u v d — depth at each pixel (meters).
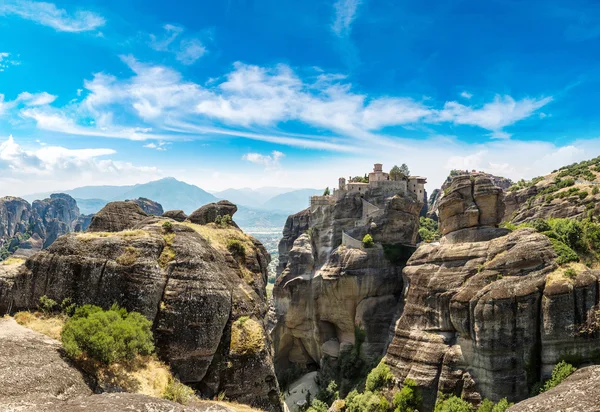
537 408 33.75
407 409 64.94
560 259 60.59
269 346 42.31
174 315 36.16
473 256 69.19
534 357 57.84
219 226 55.59
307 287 111.00
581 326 55.25
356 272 98.75
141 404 24.48
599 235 72.00
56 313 34.97
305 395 99.31
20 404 22.72
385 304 96.38
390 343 79.00
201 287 37.53
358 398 71.75
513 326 58.75
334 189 121.69
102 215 50.44
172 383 32.62
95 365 29.62
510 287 60.00
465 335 63.56
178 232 41.84
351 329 100.88
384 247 100.94
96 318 31.14
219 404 33.50
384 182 112.88
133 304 35.44
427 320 70.44
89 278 35.91
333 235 113.12
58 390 25.39
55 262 36.38
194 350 35.81
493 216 75.31
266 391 38.00
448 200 78.00
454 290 67.56
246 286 44.22
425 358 67.31
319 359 109.50
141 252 37.31
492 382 58.59
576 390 34.16
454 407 59.47
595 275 57.59
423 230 143.38
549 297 57.03
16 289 36.12
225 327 38.66
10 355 26.84
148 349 32.69
